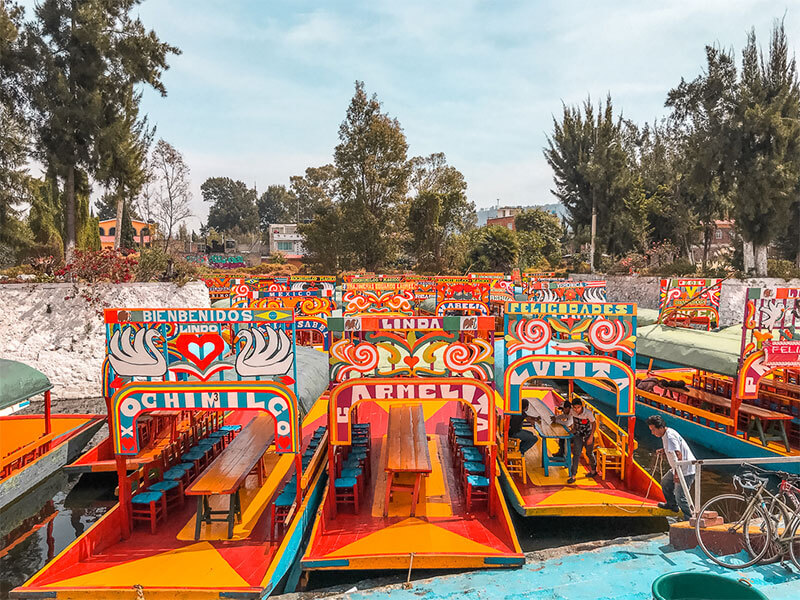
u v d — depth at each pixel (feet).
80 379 60.85
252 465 27.32
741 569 19.92
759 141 91.71
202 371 24.97
